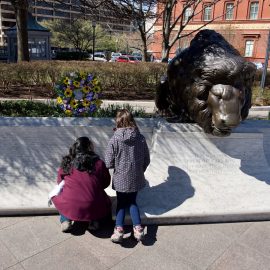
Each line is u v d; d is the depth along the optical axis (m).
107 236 3.28
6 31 20.98
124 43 51.75
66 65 11.12
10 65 10.87
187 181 3.92
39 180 3.81
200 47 3.82
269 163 4.55
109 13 7.25
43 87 10.97
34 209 3.57
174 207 3.62
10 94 10.04
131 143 3.19
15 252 2.99
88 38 40.16
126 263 2.90
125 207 3.31
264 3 37.59
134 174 3.21
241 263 2.96
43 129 3.71
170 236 3.31
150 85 11.41
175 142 3.93
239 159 4.12
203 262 2.95
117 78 11.21
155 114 5.16
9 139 3.69
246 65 3.48
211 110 3.53
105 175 3.30
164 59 15.05
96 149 3.86
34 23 21.95
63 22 40.03
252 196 3.85
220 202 3.74
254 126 4.51
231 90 3.37
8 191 3.72
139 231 3.13
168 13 14.16
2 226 3.38
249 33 38.94
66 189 3.26
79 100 4.24
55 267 2.82
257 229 3.50
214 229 3.46
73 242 3.16
